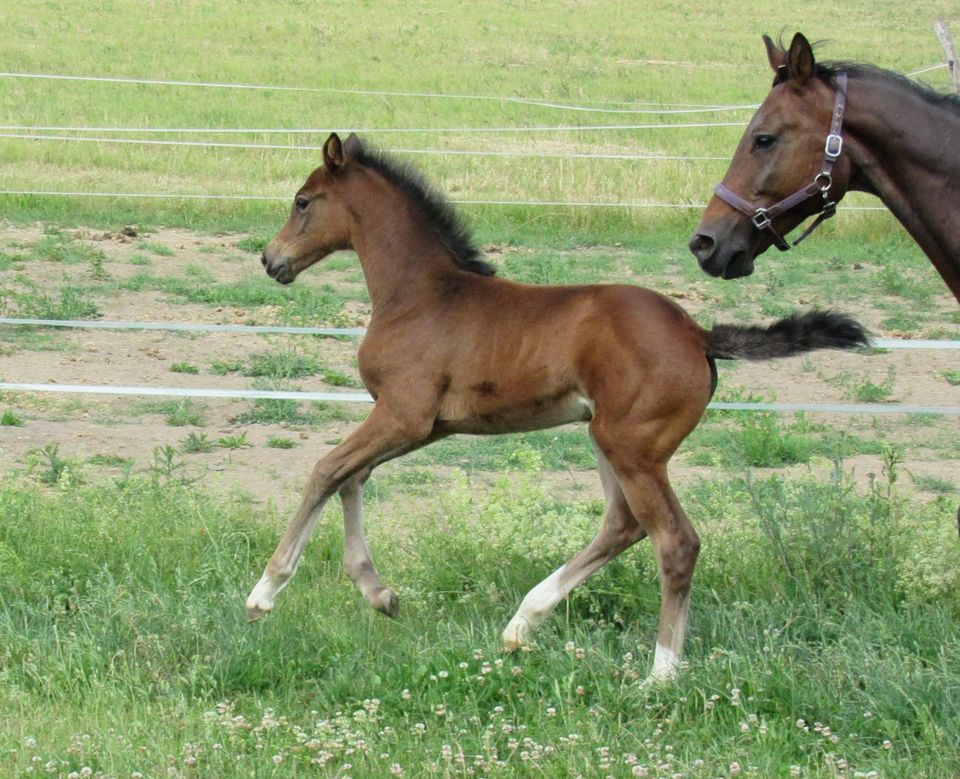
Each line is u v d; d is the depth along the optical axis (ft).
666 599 16.39
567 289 17.34
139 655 17.13
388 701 16.07
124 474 24.47
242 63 88.58
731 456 26.48
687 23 127.34
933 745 14.37
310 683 16.88
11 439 27.27
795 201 16.42
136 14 107.55
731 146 65.87
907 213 16.55
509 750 14.89
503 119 72.74
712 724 15.21
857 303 41.55
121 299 38.73
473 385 17.51
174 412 29.40
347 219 18.94
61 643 17.26
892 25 128.47
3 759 14.17
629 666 16.53
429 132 65.62
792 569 19.34
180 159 57.21
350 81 84.74
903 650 16.76
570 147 63.93
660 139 67.56
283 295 39.70
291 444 27.86
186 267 42.93
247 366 32.99
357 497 18.47
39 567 19.63
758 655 16.51
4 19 99.45
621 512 17.47
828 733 14.80
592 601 18.67
